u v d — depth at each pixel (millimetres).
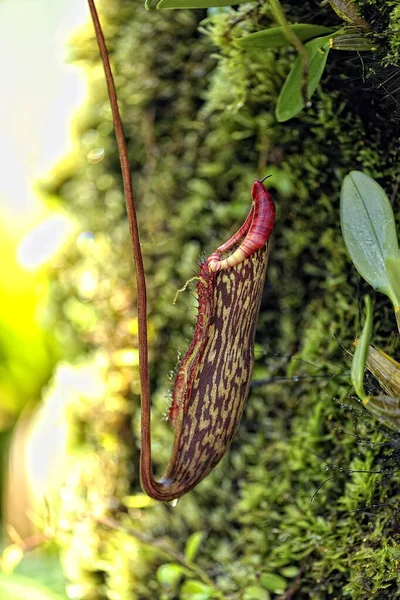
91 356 894
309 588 764
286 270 790
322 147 768
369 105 744
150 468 660
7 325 1291
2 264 1300
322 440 765
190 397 670
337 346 765
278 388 789
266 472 789
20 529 1143
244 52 767
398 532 721
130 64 852
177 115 837
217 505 813
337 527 749
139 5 845
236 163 812
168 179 841
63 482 888
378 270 681
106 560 843
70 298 914
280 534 777
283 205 788
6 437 1310
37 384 1317
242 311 672
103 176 876
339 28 706
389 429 730
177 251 838
